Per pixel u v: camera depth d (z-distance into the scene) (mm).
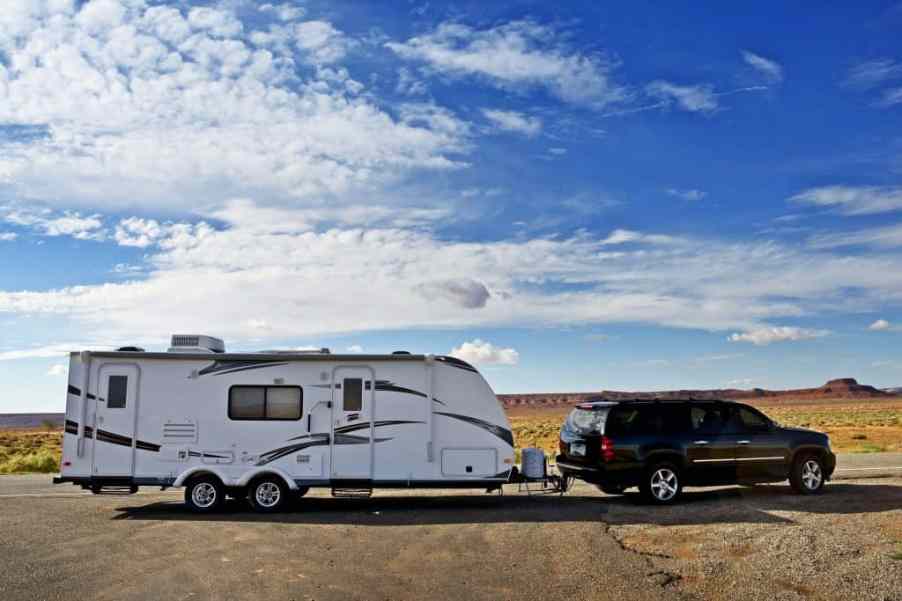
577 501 13812
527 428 52656
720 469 13375
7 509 13289
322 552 9227
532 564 8422
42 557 9039
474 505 13406
